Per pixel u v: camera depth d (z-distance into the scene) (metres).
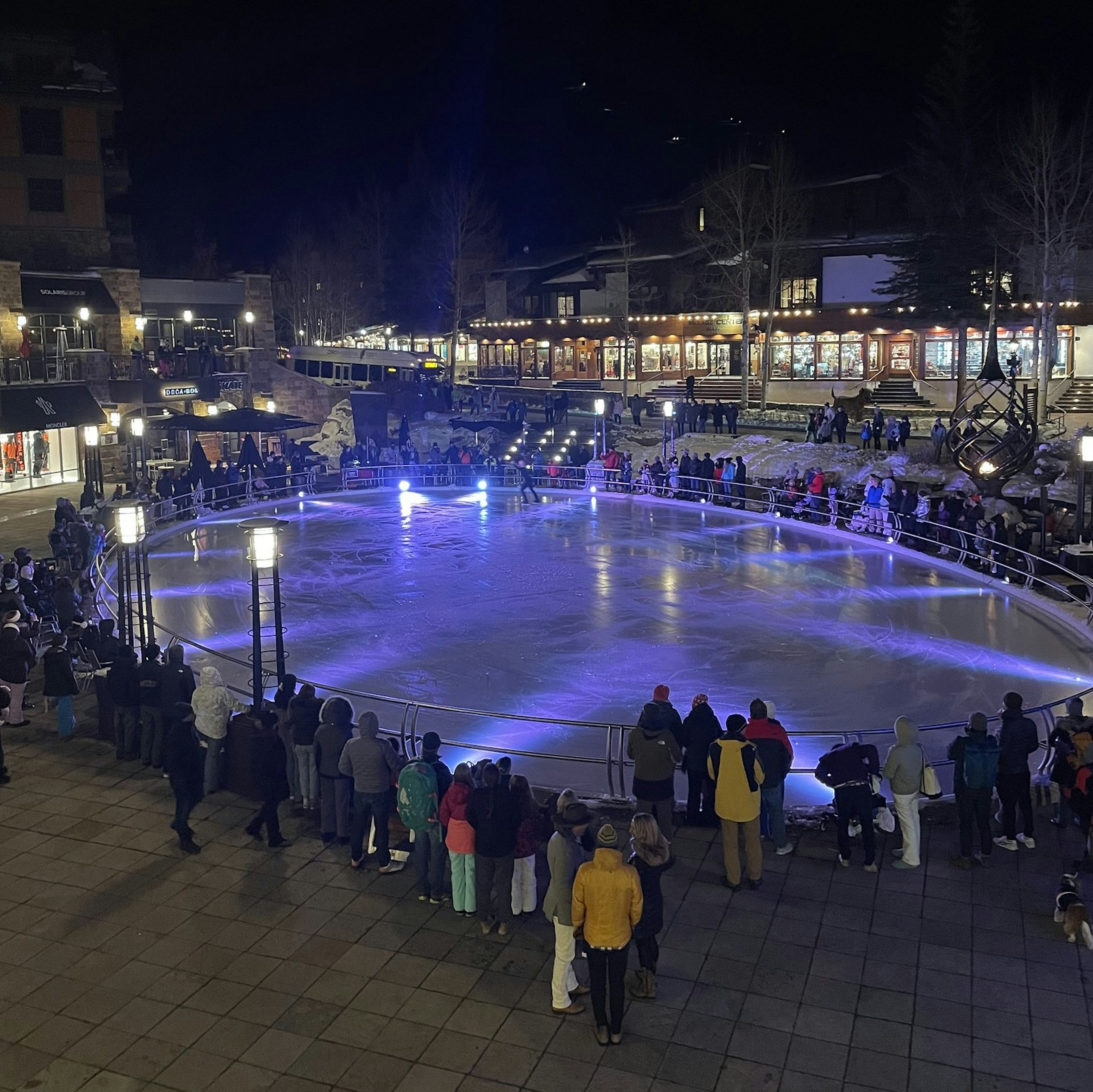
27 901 10.38
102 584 23.94
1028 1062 7.89
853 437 44.94
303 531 33.38
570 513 36.84
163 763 13.34
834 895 10.38
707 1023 8.39
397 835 11.47
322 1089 7.67
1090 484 32.94
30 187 47.78
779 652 20.28
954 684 18.33
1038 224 47.22
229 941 9.64
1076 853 11.21
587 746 15.38
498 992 8.85
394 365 65.25
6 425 38.22
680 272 67.56
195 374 50.94
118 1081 7.77
